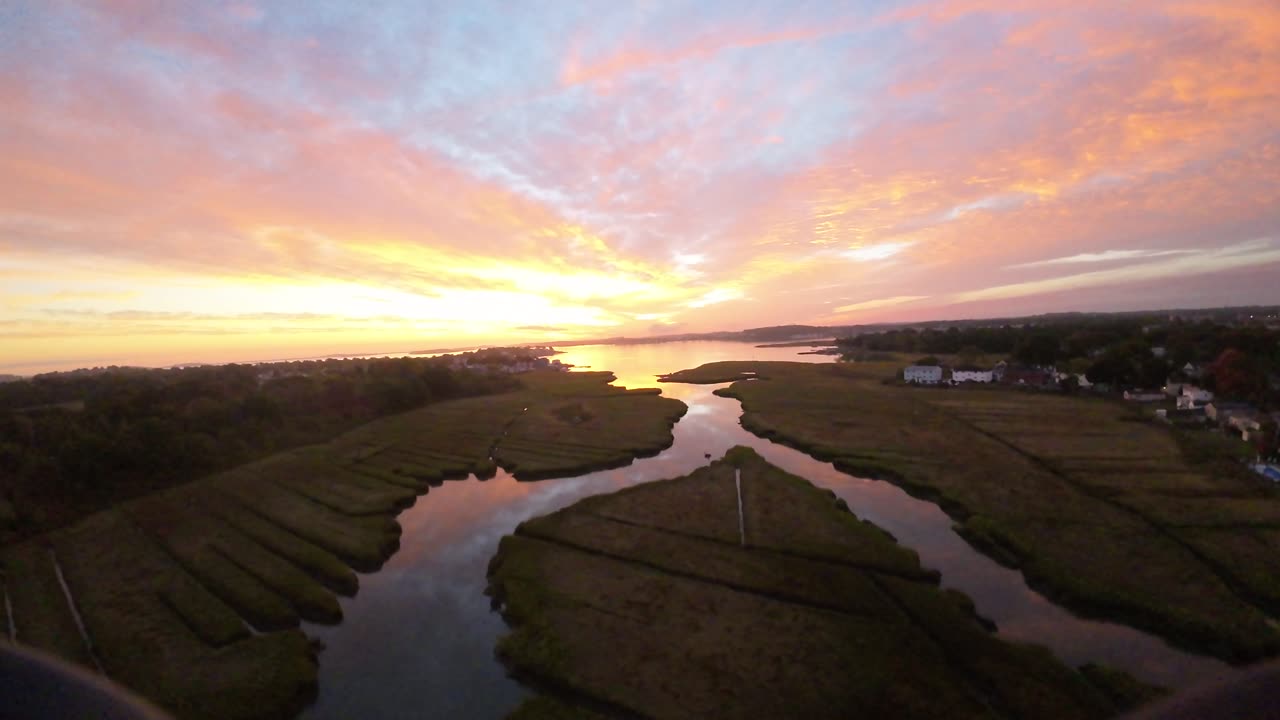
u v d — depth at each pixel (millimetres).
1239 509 30156
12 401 59000
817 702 17312
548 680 19047
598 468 45156
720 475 39188
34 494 33219
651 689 18141
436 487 41531
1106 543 27219
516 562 26984
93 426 41281
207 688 18797
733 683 18266
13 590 25094
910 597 22859
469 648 21578
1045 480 36500
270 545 29844
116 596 24531
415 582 26922
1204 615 21031
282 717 18062
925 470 39312
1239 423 45594
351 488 39281
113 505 35406
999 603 23188
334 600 24312
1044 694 17266
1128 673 18344
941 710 16859
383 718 18203
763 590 23844
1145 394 63281
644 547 28047
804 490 35781
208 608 23375
